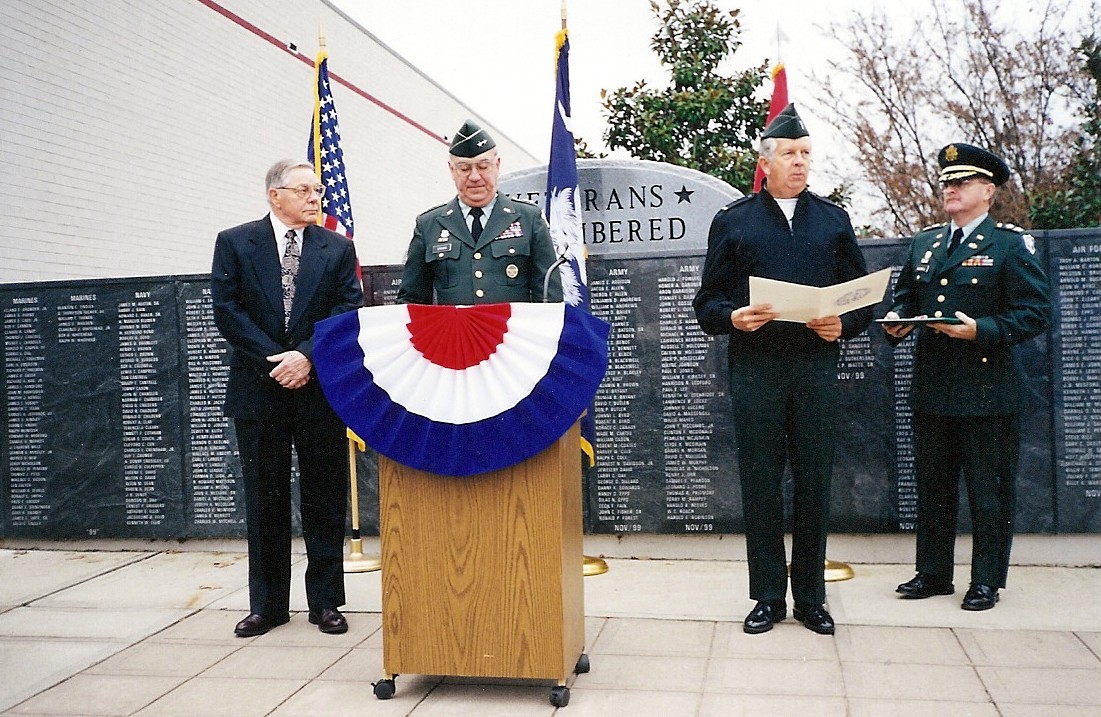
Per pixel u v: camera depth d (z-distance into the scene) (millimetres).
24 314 5691
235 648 3857
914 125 11938
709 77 9180
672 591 4496
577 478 3336
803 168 3791
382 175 15195
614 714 3043
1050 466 4723
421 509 3139
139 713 3197
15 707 3287
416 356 3082
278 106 11914
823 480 3828
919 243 4258
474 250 3818
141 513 5633
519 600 3094
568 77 5043
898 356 4840
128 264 9000
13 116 7633
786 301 3428
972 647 3578
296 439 4082
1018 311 3914
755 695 3166
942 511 4188
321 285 4039
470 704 3174
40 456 5715
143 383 5602
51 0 8055
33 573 5242
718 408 5031
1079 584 4406
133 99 9117
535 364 2998
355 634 4004
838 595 4324
